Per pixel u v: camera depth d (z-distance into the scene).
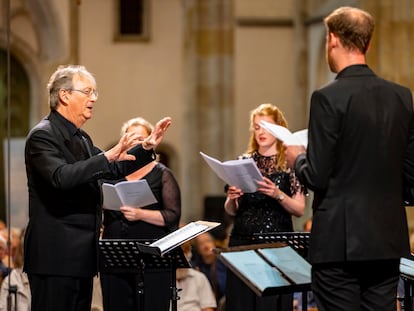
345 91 5.82
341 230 5.79
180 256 7.57
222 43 25.25
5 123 22.62
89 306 7.21
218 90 25.17
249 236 8.48
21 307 9.38
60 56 21.88
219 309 9.87
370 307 5.93
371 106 5.83
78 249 6.93
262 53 25.50
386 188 5.88
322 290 5.94
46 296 6.96
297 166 5.97
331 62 6.07
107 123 32.44
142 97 32.59
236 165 7.89
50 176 6.70
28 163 6.95
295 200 8.40
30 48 22.75
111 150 6.77
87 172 6.67
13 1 22.67
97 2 32.50
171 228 8.59
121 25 32.75
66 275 6.91
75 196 6.99
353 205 5.79
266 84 25.50
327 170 5.76
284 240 7.70
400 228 5.91
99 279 8.85
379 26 19.05
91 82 7.16
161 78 32.69
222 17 25.25
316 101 5.83
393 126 5.88
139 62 32.62
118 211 8.53
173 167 32.47
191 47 25.25
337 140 5.78
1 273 11.16
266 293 6.13
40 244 6.93
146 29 32.66
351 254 5.74
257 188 8.14
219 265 12.10
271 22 25.53
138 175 8.71
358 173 5.81
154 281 8.36
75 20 21.38
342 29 5.96
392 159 5.88
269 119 8.59
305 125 25.12
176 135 32.59
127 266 7.62
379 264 5.92
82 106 7.09
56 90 7.09
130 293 8.35
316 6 24.66
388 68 19.00
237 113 25.38
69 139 7.02
